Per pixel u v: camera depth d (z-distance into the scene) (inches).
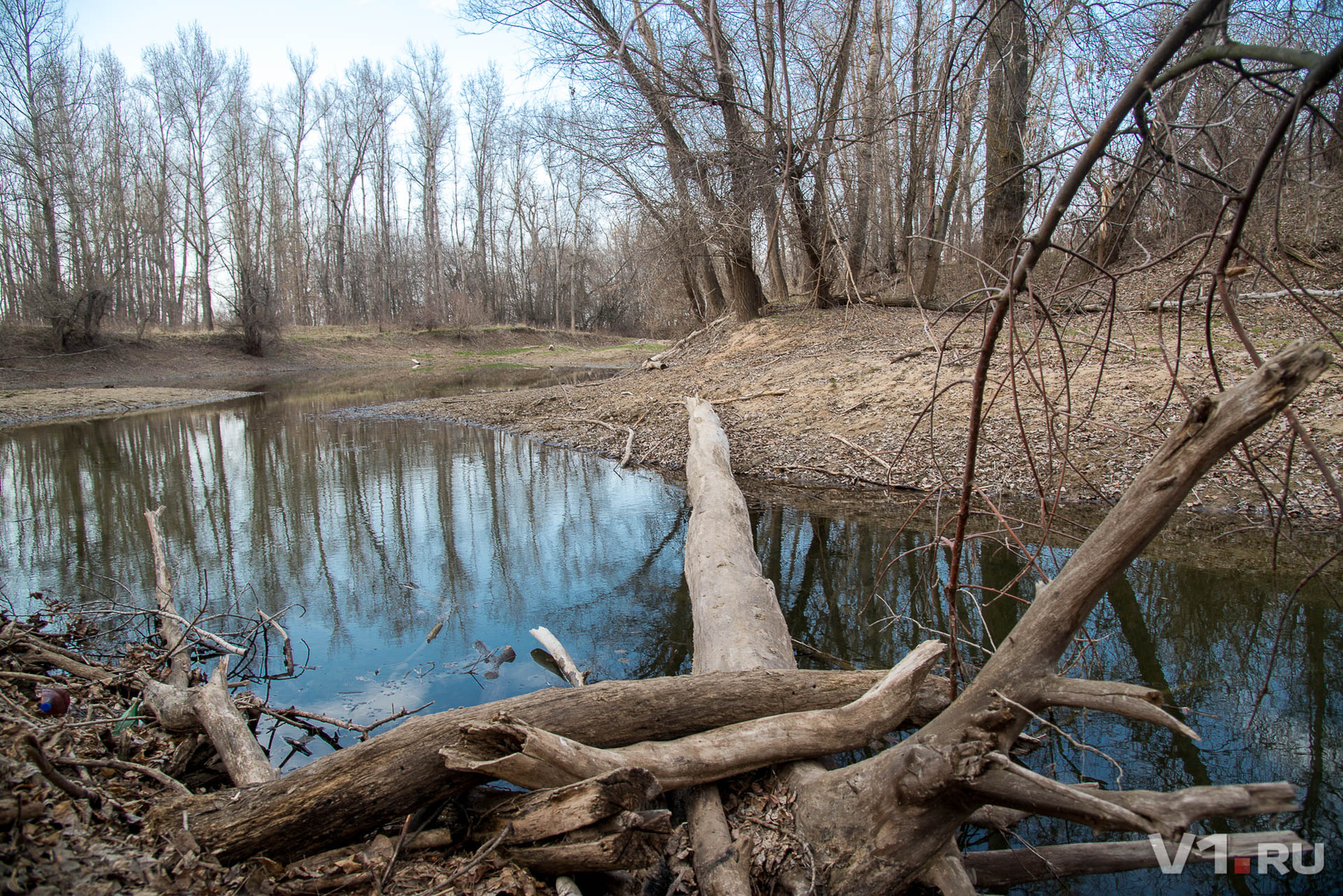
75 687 156.9
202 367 1317.7
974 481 338.0
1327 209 385.4
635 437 518.9
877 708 123.2
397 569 285.1
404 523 350.3
